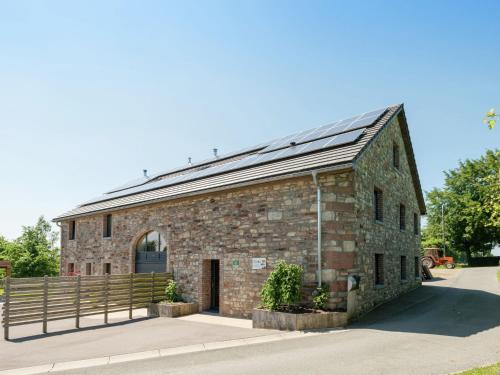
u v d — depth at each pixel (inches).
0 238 1514.5
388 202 588.1
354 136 484.7
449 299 576.4
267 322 425.4
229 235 545.6
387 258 568.4
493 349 305.6
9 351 362.6
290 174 460.1
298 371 261.4
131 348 359.3
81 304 494.6
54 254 1364.4
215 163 805.9
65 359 326.6
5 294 426.6
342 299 430.9
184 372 270.8
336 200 446.3
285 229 479.5
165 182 761.0
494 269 1167.6
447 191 1635.1
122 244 742.5
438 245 1744.6
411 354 294.5
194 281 591.8
